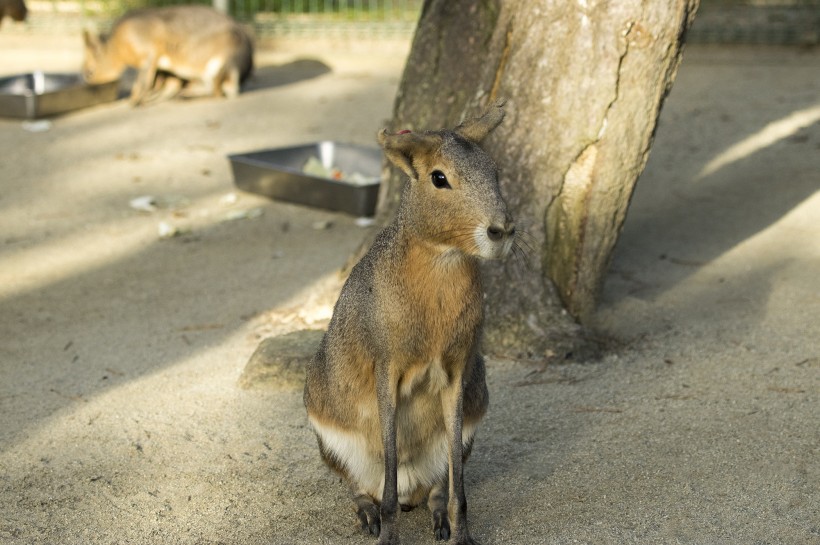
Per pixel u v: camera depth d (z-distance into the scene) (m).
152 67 11.41
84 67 11.88
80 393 4.97
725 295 5.92
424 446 3.68
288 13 14.48
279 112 11.01
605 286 6.12
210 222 7.64
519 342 5.20
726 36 13.13
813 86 11.18
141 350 5.47
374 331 3.39
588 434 4.37
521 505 3.83
